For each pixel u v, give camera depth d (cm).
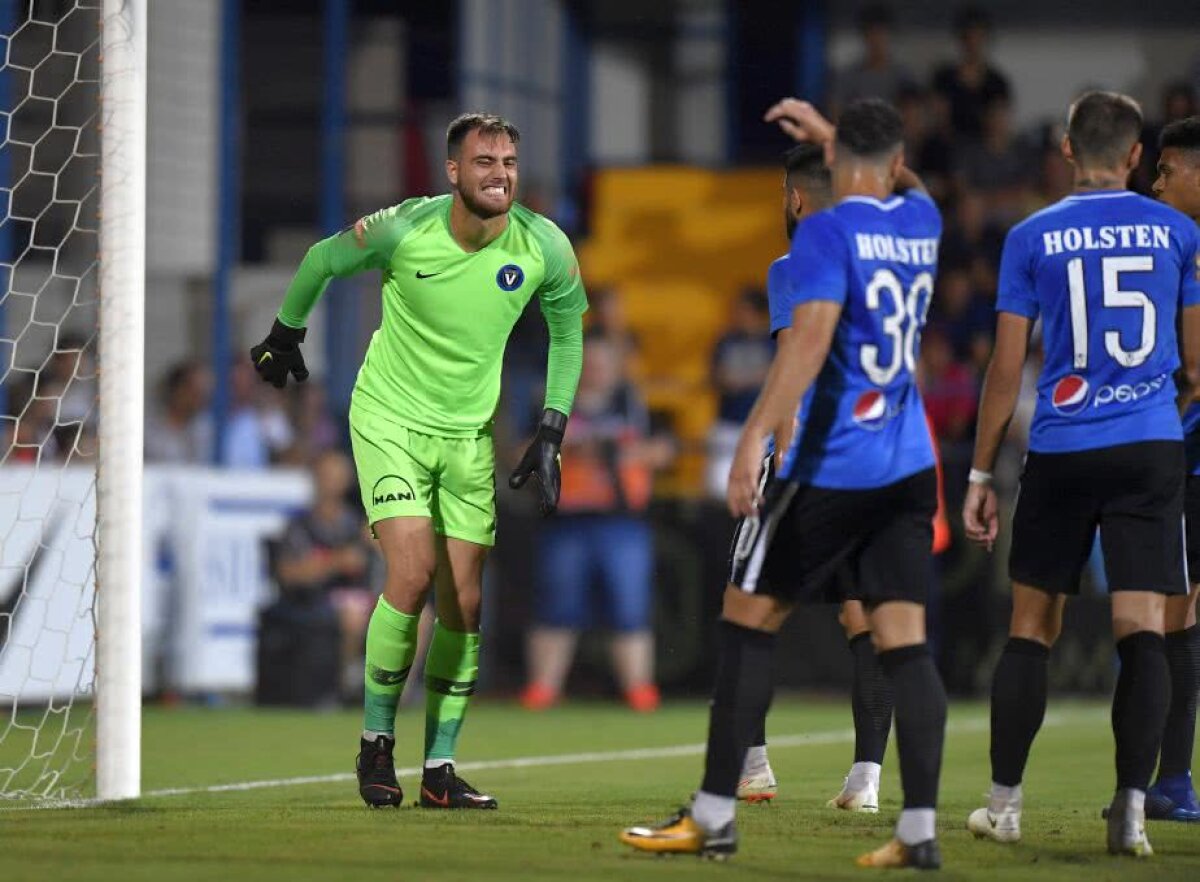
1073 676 4416
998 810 1862
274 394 5169
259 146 6038
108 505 2230
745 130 6350
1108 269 1806
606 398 4431
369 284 5203
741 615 1686
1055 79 6162
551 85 6209
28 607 3719
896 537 1664
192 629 4331
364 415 2127
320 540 4303
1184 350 1845
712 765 1680
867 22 5656
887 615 1664
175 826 1919
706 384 5447
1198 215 2061
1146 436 1798
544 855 1694
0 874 1566
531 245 2111
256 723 3762
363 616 4388
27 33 4719
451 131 2067
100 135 2228
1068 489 1814
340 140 5003
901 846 1641
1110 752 3117
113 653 2241
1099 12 6109
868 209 1642
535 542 4738
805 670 4541
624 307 5812
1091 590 4406
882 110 1675
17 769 2630
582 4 6334
